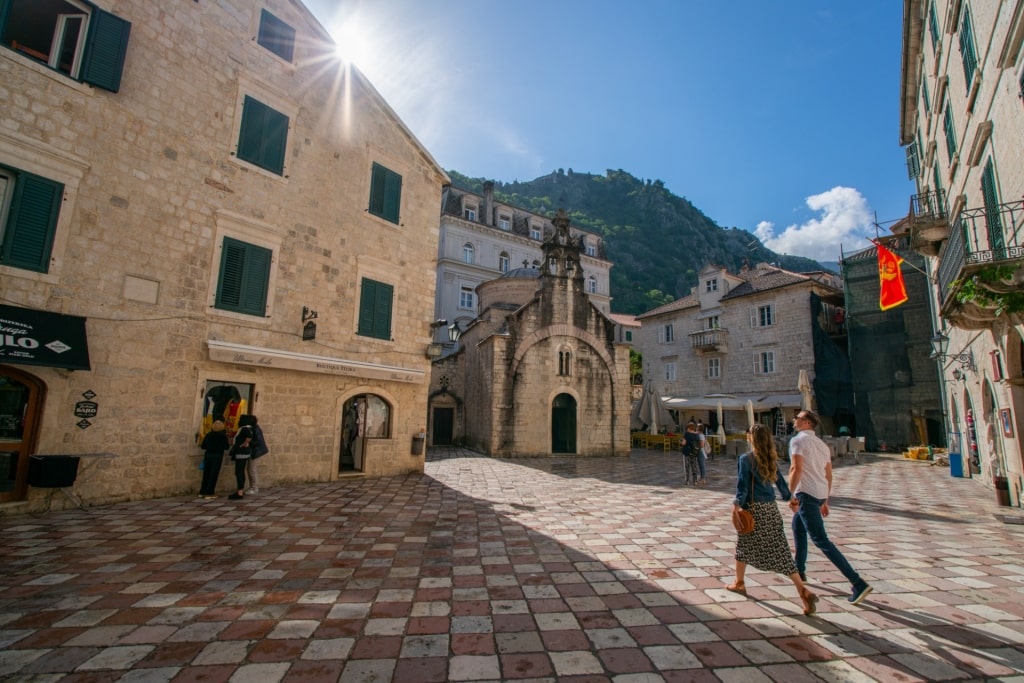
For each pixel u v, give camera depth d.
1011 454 10.91
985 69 9.70
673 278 124.12
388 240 15.08
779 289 31.22
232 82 11.65
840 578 5.73
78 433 8.81
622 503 10.64
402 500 10.48
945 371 20.31
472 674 3.51
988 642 4.09
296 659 3.67
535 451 22.33
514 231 50.34
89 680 3.29
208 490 10.07
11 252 8.16
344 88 14.19
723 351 33.84
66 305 8.76
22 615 4.32
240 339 11.34
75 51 9.25
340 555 6.39
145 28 10.18
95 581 5.21
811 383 28.56
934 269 18.03
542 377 22.97
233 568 5.77
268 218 12.12
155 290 10.00
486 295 31.95
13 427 8.25
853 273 28.47
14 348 7.80
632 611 4.71
